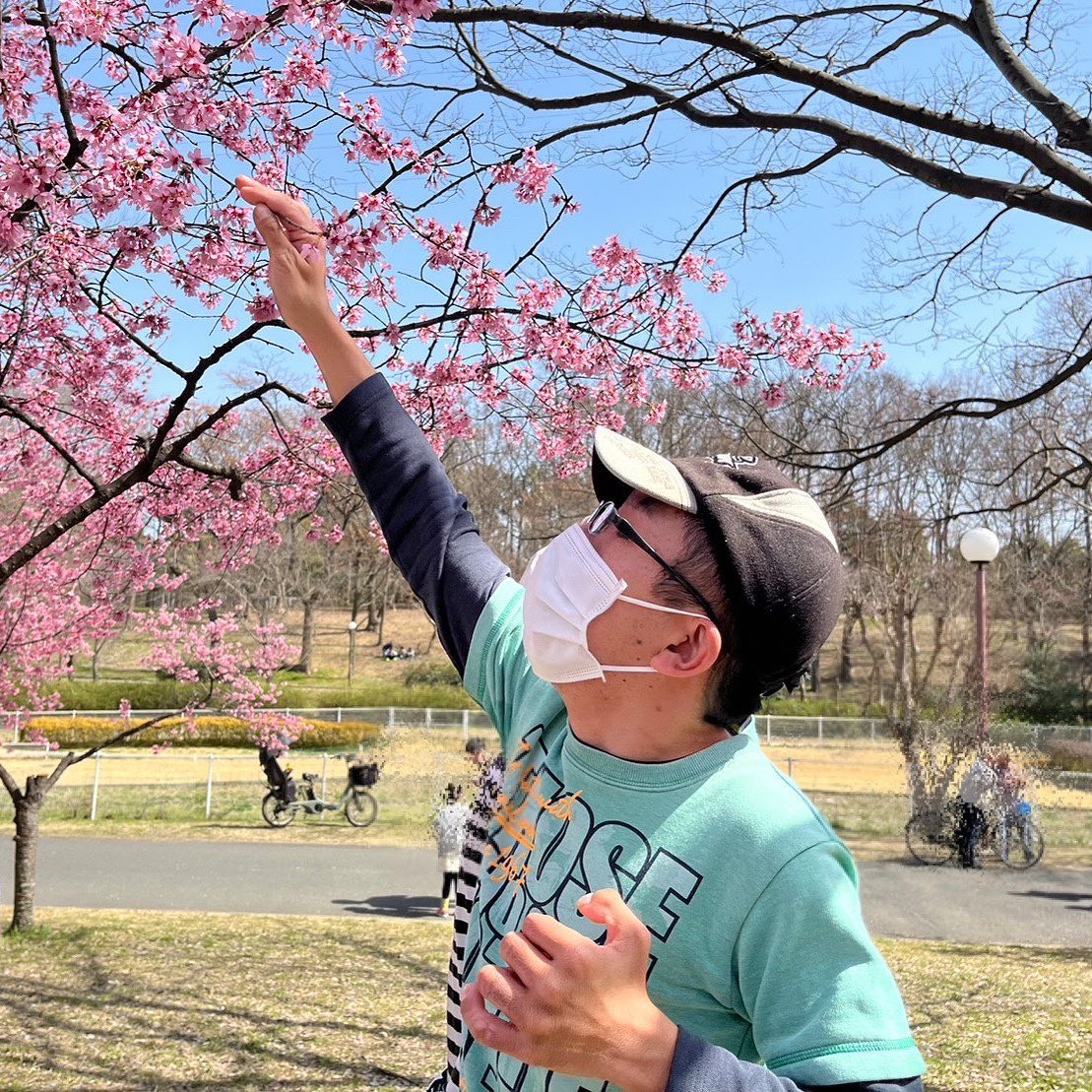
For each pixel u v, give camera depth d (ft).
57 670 35.12
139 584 32.14
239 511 24.14
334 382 5.73
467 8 13.73
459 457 39.47
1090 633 126.00
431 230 14.75
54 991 23.13
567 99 15.12
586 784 3.91
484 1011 2.94
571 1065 2.83
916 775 46.80
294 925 31.17
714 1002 3.59
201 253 13.07
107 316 13.39
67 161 11.46
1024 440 56.54
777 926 3.41
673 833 3.65
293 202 5.66
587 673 3.92
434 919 33.30
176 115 11.44
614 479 4.33
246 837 49.21
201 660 38.27
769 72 14.11
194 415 22.56
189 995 23.07
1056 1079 17.57
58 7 11.55
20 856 29.07
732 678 3.82
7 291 13.87
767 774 3.80
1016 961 27.43
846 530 59.36
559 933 2.86
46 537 13.53
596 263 17.24
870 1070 3.13
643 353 17.02
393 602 140.97
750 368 17.80
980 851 44.65
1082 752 67.41
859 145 14.90
